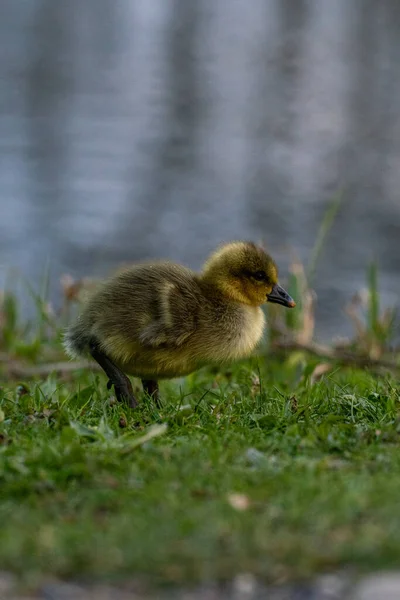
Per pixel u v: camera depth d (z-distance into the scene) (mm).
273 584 5078
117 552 5277
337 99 44562
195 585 5078
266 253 10523
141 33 58938
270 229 29266
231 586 5070
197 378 11453
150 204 31375
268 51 54688
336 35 58250
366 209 30875
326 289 24453
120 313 9648
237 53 54406
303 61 52250
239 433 7797
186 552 5262
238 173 34594
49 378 11234
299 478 6387
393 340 19484
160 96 45031
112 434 7695
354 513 5680
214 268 10234
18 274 25422
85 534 5500
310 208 31156
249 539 5391
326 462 6855
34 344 14570
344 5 66750
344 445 7375
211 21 62844
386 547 5277
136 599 4973
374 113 42281
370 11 64500
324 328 22031
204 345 9883
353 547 5270
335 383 10250
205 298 10016
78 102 43406
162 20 63094
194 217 30422
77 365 13469
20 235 28406
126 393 9438
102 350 9758
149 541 5375
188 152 37031
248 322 10250
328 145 37906
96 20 62062
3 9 63000
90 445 7422
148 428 7762
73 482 6430
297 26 60938
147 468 6680
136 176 33938
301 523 5582
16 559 5270
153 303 9648
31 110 41469
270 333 14750
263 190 32844
